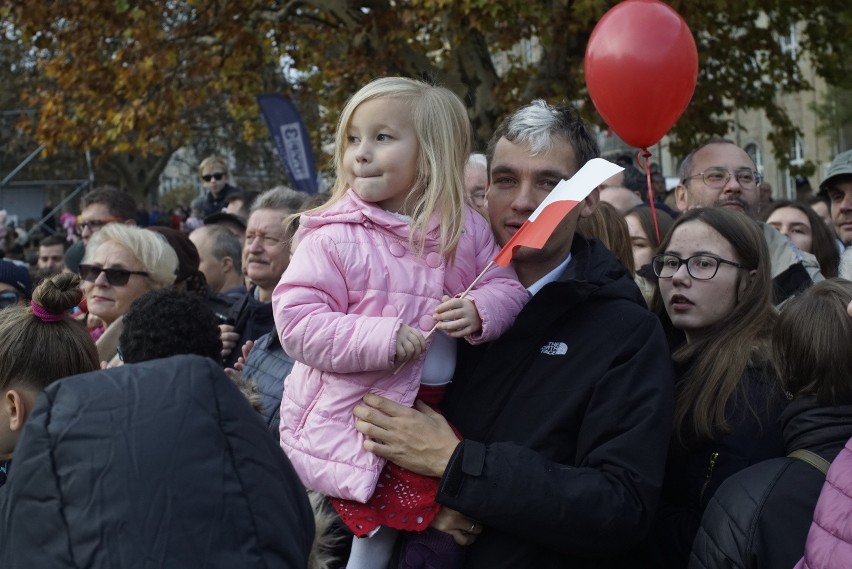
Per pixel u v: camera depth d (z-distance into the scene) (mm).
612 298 2570
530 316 2529
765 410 2688
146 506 1456
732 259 3006
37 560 1461
